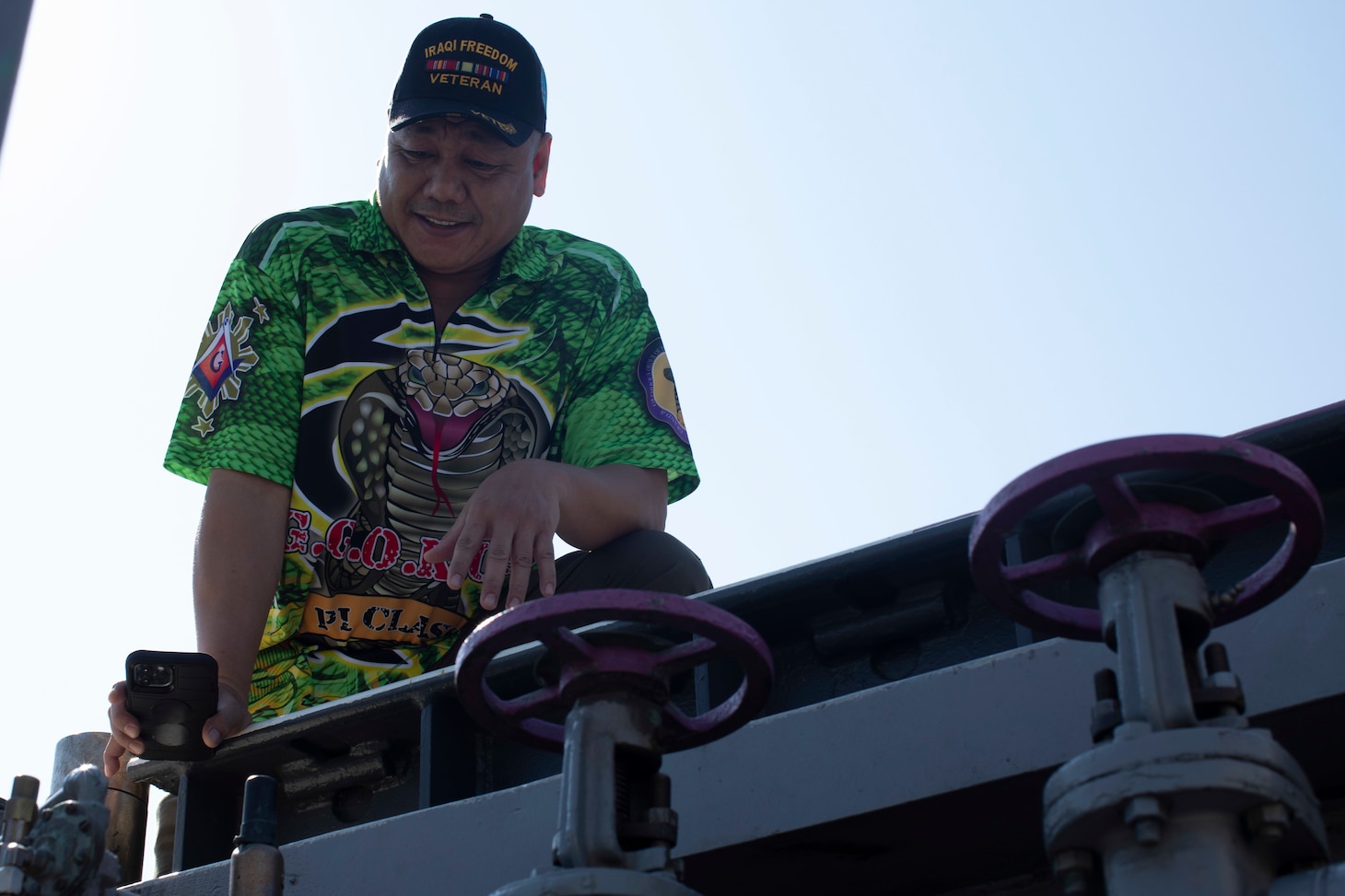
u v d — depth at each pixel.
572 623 1.68
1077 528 1.75
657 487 3.91
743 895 2.49
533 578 3.68
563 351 4.04
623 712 1.73
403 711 2.86
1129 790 1.52
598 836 1.66
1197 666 1.64
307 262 3.88
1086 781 1.56
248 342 3.77
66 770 3.43
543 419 3.99
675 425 3.99
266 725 2.98
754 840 2.27
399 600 3.73
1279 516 1.62
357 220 3.96
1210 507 1.68
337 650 3.69
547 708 1.81
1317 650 2.02
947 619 2.55
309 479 3.73
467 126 3.83
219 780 3.12
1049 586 2.43
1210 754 1.51
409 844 2.51
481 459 3.88
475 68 3.86
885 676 2.59
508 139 3.80
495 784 2.82
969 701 2.20
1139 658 1.59
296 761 3.04
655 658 1.74
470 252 3.92
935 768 2.18
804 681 2.65
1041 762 2.12
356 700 2.88
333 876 2.55
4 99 1.79
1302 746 2.12
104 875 2.03
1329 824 2.29
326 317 3.86
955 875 2.44
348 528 3.73
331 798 3.03
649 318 4.16
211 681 2.95
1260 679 2.04
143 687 2.93
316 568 3.71
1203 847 1.51
